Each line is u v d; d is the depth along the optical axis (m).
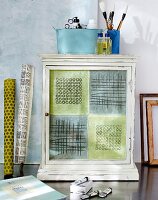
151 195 1.13
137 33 1.50
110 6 1.49
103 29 1.43
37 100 1.50
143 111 1.52
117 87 1.29
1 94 1.50
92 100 1.30
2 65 1.49
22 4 1.46
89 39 1.26
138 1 1.49
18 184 1.12
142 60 1.52
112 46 1.37
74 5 1.45
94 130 1.30
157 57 1.52
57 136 1.30
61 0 1.46
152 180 1.29
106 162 1.29
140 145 1.53
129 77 1.27
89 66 1.27
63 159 1.29
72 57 1.25
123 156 1.30
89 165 1.28
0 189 1.07
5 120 1.40
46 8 1.46
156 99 1.53
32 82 1.46
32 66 1.47
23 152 1.39
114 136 1.30
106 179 1.27
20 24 1.47
